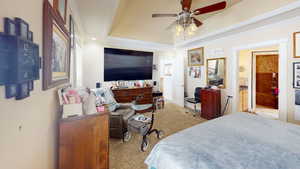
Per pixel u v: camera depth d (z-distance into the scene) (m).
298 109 2.32
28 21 0.76
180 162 0.97
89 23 2.57
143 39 4.35
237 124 1.63
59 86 1.40
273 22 2.49
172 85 5.47
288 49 2.39
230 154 1.06
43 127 0.99
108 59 4.07
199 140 1.26
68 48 1.70
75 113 1.29
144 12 2.84
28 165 0.78
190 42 4.13
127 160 1.90
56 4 1.16
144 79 4.76
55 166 1.26
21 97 0.66
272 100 4.59
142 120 2.42
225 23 2.93
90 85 3.85
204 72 4.12
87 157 1.29
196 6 2.60
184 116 3.81
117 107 2.90
